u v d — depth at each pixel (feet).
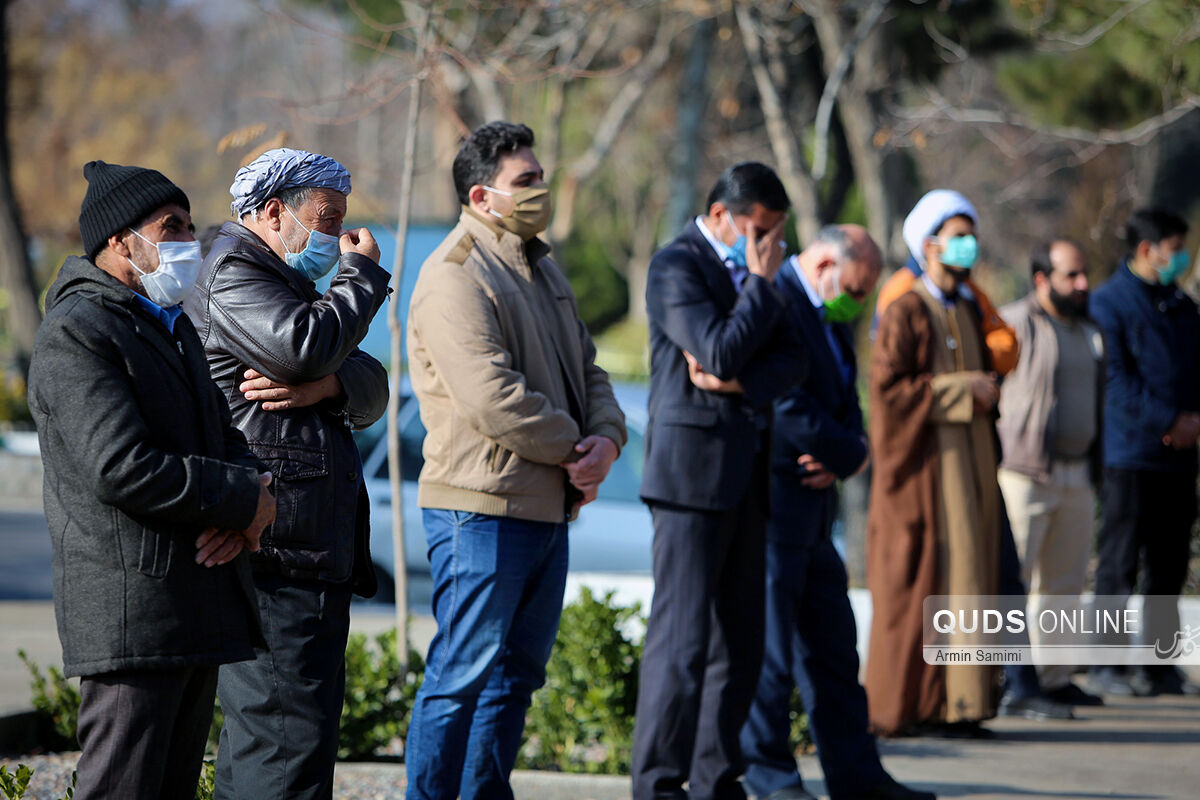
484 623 34.22
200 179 260.83
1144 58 81.76
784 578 41.11
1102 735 53.83
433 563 35.22
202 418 27.09
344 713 46.52
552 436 34.12
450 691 34.19
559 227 106.22
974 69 109.19
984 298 54.70
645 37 120.88
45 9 253.24
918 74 102.32
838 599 41.93
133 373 25.84
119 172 26.48
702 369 37.37
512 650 35.58
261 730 29.68
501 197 35.70
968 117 98.89
